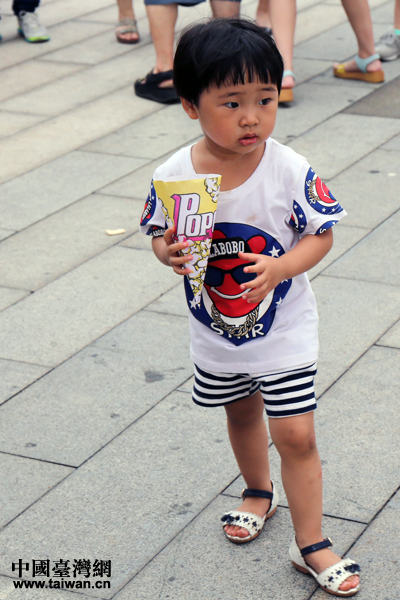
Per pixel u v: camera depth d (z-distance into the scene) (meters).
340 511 2.65
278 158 2.19
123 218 4.93
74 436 3.13
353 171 5.32
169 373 3.49
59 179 5.51
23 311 4.03
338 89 6.92
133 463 2.96
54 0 10.51
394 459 2.88
